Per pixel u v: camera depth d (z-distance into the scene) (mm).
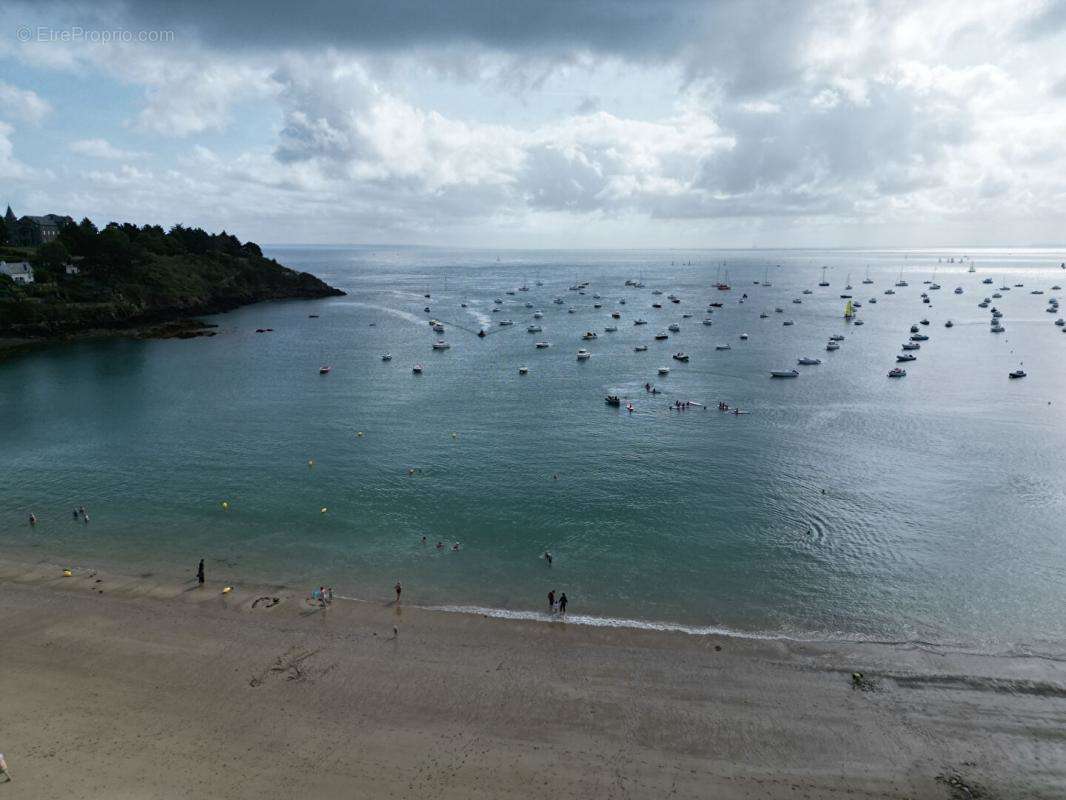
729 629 40094
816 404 91750
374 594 43688
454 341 149000
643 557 48750
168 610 41500
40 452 71938
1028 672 36156
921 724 32188
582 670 36031
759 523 54062
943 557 48625
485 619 40812
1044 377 106938
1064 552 49188
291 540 51344
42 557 48438
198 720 31875
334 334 158375
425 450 72312
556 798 27766
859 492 60188
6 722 31406
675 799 27812
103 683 34500
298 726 31609
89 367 117625
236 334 157375
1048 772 29344
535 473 65250
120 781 27906
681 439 75938
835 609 42281
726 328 166125
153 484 62688
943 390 99062
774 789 28344
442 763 29469
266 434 78562
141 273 179500
